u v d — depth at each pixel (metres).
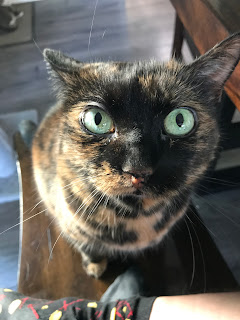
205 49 0.19
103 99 0.15
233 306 0.17
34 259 0.24
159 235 0.21
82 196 0.18
